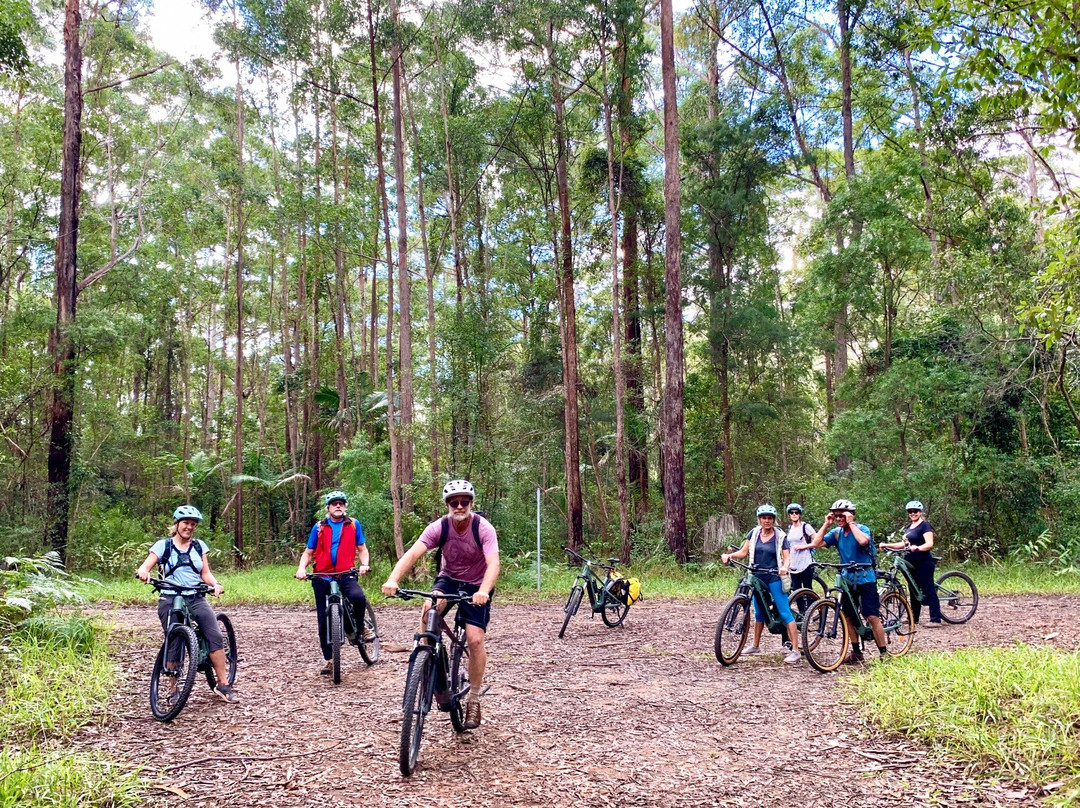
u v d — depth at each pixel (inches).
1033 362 721.0
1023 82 224.1
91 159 1123.3
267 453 1425.9
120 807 160.9
